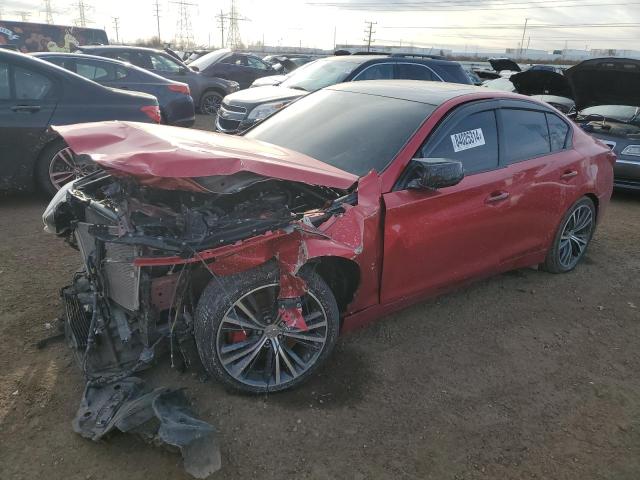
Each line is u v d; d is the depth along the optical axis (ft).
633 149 24.54
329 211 9.33
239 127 26.96
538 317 13.03
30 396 8.96
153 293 8.56
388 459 8.26
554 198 13.70
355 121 11.79
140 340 9.09
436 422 9.14
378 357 10.87
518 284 14.74
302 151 11.43
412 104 11.74
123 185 8.40
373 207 9.71
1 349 10.14
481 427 9.12
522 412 9.58
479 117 11.92
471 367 10.80
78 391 9.16
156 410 7.75
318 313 9.39
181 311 8.91
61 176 18.84
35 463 7.68
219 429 8.54
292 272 8.45
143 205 8.30
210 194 8.61
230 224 8.14
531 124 13.35
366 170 10.37
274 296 9.00
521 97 13.37
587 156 14.80
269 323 9.16
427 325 12.27
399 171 10.27
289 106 14.17
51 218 10.00
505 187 12.12
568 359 11.37
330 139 11.52
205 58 55.62
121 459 7.83
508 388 10.23
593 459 8.57
